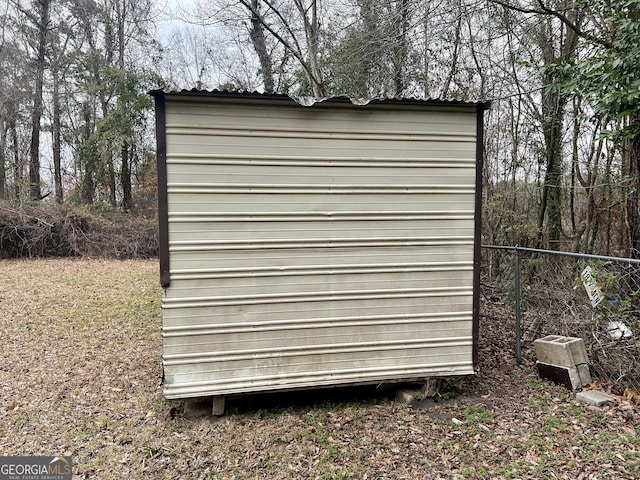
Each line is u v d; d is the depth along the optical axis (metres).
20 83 17.50
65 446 2.83
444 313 3.40
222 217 3.03
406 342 3.35
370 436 2.87
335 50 8.93
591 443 2.69
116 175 17.47
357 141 3.19
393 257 3.30
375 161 3.22
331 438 2.85
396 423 3.04
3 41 17.58
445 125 3.31
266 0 8.77
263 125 3.05
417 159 3.28
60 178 18.78
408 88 8.67
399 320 3.33
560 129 6.80
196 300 3.02
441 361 3.41
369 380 3.30
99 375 4.06
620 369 3.42
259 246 3.09
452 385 3.65
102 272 10.32
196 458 2.65
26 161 17.67
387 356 3.33
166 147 2.93
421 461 2.58
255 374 3.13
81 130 18.39
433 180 3.32
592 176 6.80
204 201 3.00
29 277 9.40
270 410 3.29
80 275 9.81
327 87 9.33
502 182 7.84
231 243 3.05
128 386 3.80
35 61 17.86
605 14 4.00
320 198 3.17
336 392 3.59
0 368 4.23
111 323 5.85
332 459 2.61
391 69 8.46
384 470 2.50
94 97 17.42
